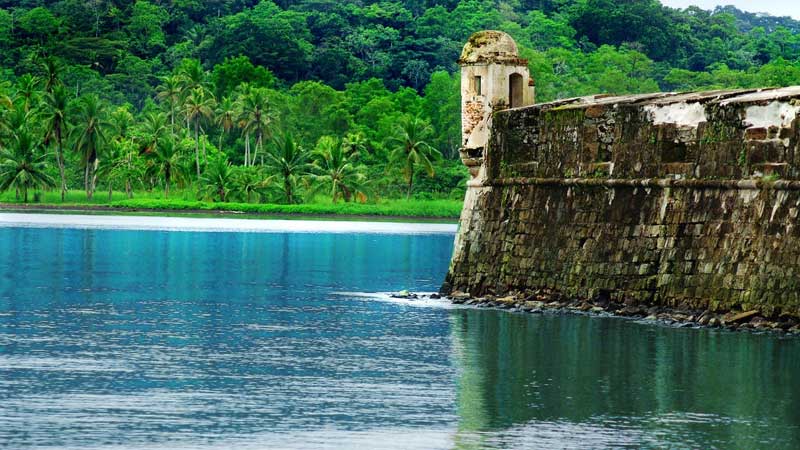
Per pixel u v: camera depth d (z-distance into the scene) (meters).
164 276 112.12
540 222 86.56
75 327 74.88
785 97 69.94
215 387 56.25
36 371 59.41
